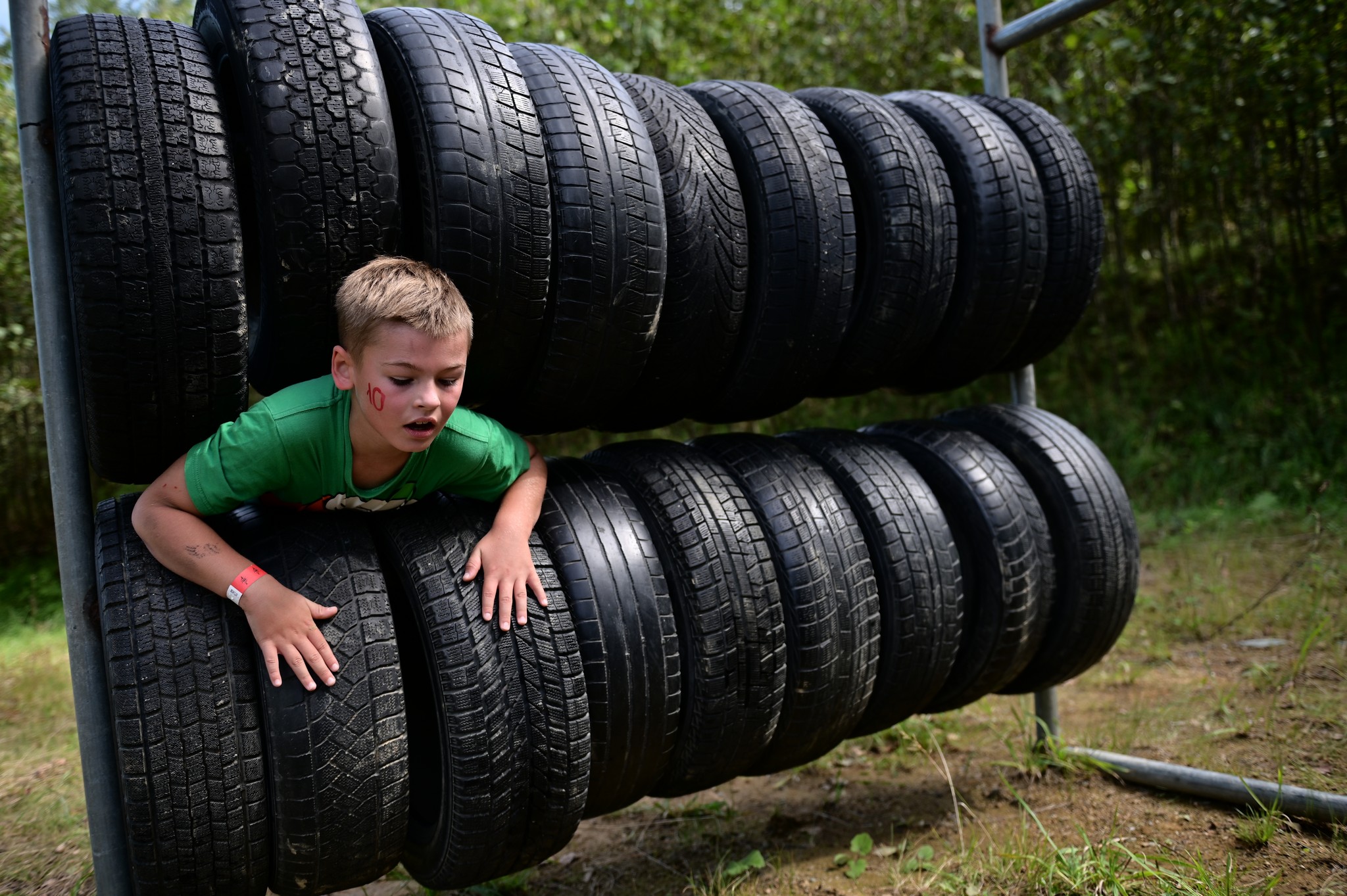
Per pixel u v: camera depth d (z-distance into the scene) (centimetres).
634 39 862
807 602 240
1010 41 333
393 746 183
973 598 283
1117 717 364
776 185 243
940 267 269
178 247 172
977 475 286
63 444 197
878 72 898
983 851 267
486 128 196
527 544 207
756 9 905
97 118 170
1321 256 795
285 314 189
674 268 230
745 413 266
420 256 202
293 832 178
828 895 254
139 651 173
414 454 191
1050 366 883
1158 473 743
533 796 199
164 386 179
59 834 331
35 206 193
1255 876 238
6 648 661
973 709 396
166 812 171
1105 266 905
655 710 216
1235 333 814
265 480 182
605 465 249
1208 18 736
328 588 185
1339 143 733
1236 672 397
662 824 317
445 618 191
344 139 183
